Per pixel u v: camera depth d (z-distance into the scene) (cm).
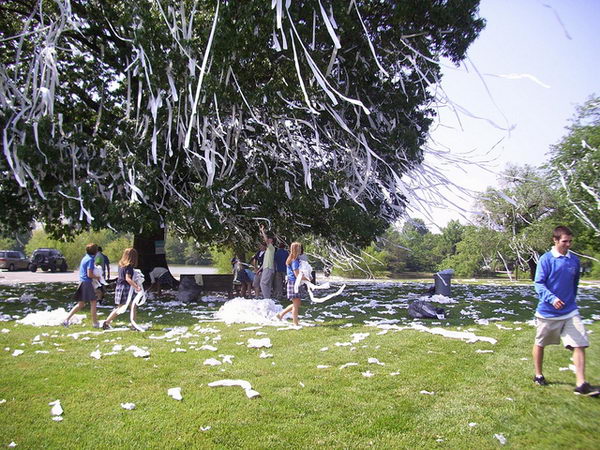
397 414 359
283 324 783
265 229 1324
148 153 1111
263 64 1120
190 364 508
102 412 363
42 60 1091
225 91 1052
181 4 1054
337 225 1253
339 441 313
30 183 1138
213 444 308
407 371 475
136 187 1073
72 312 753
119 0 1233
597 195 1212
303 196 1175
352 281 2405
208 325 781
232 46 1004
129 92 1136
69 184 1092
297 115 1107
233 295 1269
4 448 302
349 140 1217
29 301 1126
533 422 342
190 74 1021
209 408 371
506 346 593
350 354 549
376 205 1341
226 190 1116
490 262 2978
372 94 1202
